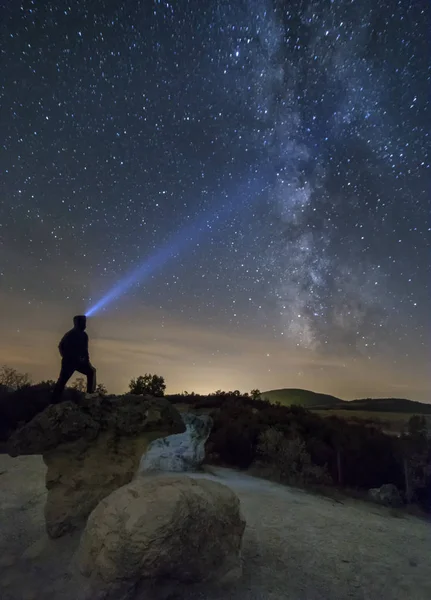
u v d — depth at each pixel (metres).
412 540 7.74
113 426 6.30
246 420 21.00
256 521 7.82
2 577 4.60
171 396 29.36
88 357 6.96
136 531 4.10
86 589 4.11
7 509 7.70
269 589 4.68
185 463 13.91
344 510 10.25
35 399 19.28
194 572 4.34
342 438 18.16
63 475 5.94
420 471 15.12
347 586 5.06
